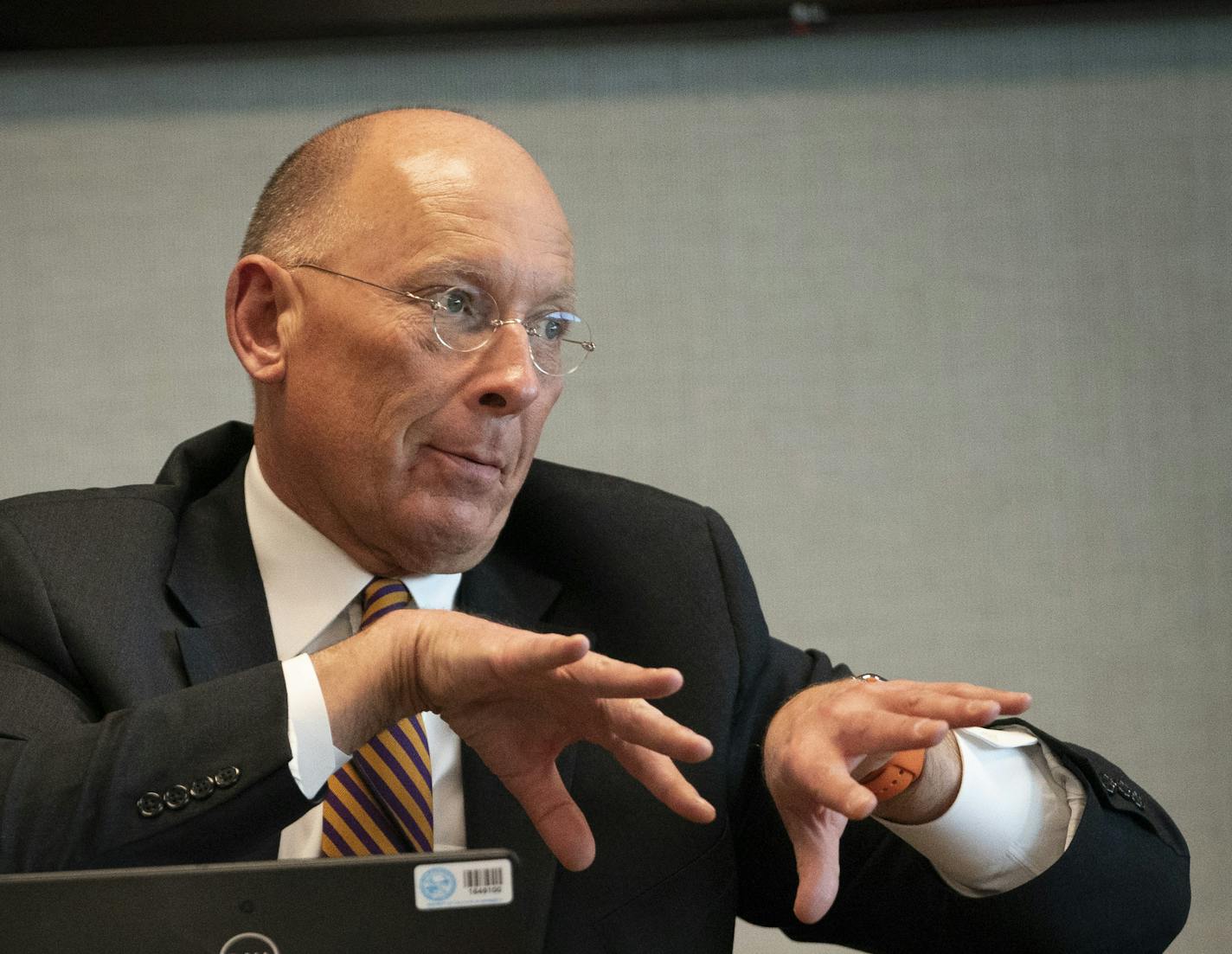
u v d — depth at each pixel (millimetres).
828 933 4234
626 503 4441
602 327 6266
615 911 3756
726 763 4074
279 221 3967
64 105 6250
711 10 6219
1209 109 6383
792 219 6316
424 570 3990
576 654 2807
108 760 3006
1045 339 6285
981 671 6141
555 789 3139
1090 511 6219
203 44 6168
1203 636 6168
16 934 2148
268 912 2178
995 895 3711
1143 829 3879
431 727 3891
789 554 6172
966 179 6340
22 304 6195
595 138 6305
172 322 6211
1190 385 6285
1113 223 6340
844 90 6344
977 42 6363
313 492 3943
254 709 3070
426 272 3744
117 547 3883
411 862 2203
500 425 3805
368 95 6262
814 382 6250
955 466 6227
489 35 6219
